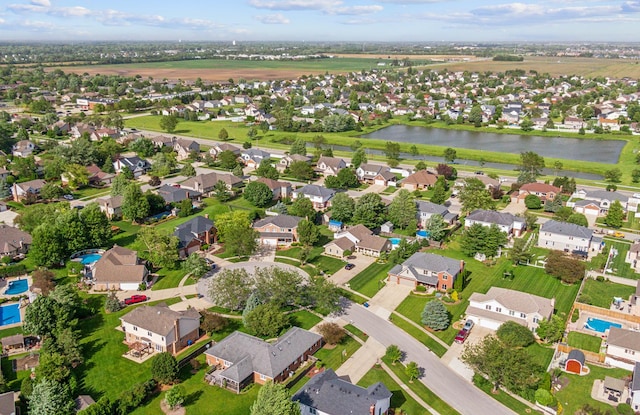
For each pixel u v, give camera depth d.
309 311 105.25
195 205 169.25
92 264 123.38
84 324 99.00
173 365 80.94
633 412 75.06
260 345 85.69
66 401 73.44
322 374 79.88
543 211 167.00
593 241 138.75
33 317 90.44
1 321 99.38
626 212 164.75
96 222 132.38
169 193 168.38
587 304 108.06
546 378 79.56
